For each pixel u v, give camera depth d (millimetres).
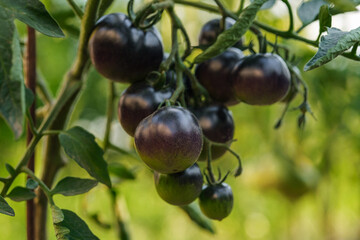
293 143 1570
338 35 593
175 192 659
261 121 1581
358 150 1624
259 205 2072
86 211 908
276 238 2125
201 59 646
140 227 2008
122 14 672
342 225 2150
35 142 670
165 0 690
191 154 611
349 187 1879
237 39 633
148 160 613
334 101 1421
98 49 663
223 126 688
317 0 720
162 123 606
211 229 825
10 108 544
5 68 550
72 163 1413
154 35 673
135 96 655
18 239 1798
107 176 661
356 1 647
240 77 676
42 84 827
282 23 1047
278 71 672
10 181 662
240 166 690
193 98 697
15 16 575
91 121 1496
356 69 1355
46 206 764
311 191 1597
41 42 1352
